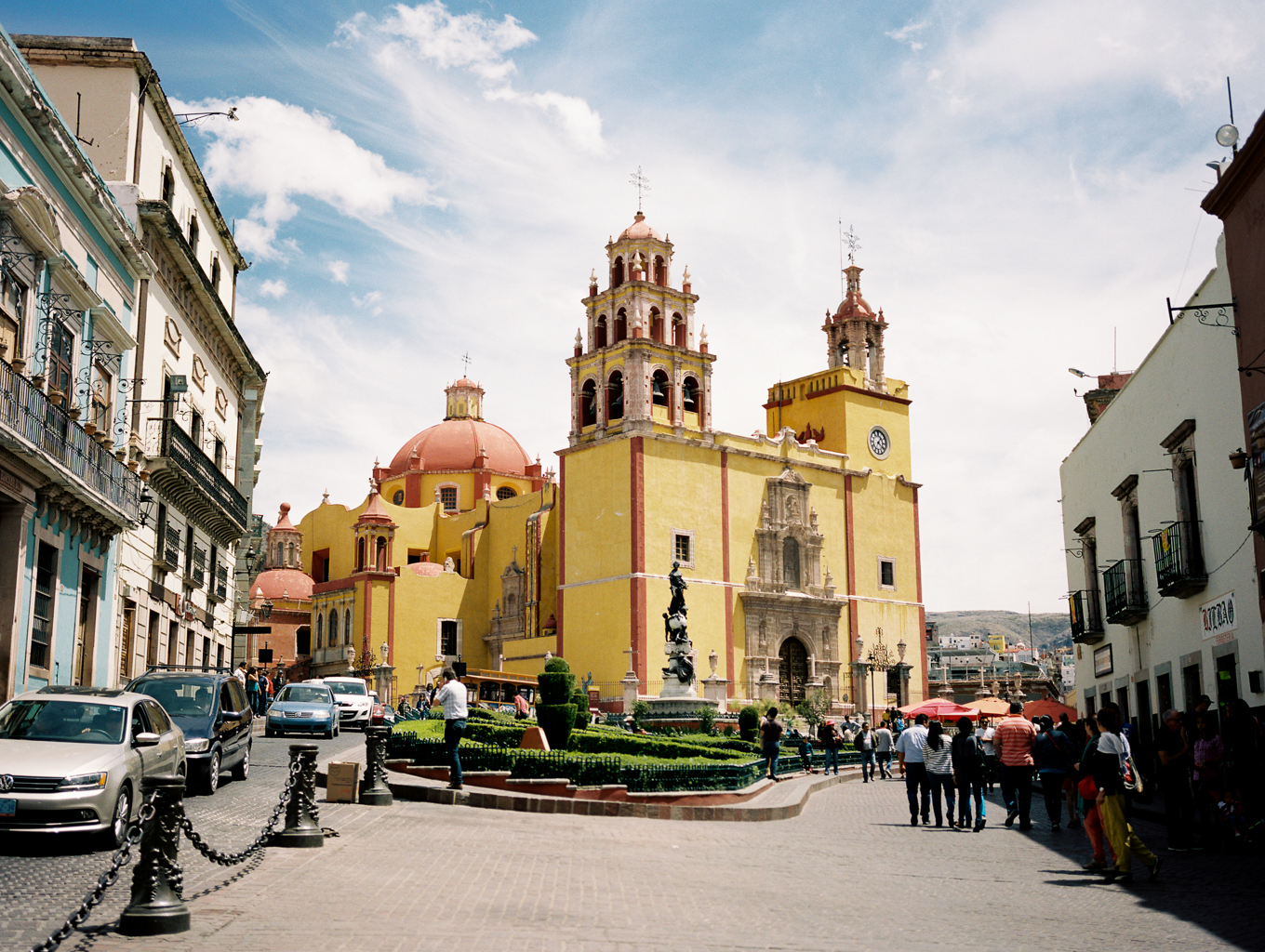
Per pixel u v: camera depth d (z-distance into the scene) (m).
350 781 18.75
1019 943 9.95
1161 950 9.66
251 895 10.38
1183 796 17.30
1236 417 22.84
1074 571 37.59
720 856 15.55
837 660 68.12
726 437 65.94
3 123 20.95
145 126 30.42
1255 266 21.22
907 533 73.88
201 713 19.25
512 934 9.37
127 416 28.53
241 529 39.72
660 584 61.38
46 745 13.05
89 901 7.77
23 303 21.83
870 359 75.56
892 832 20.22
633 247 66.88
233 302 40.50
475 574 80.00
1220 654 23.97
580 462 65.38
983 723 39.91
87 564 25.72
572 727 30.64
